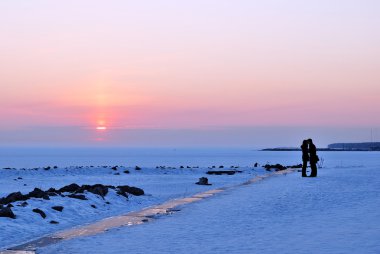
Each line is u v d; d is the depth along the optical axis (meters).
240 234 14.69
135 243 13.59
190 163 135.12
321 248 12.02
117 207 24.39
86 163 159.88
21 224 17.72
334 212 18.61
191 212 20.05
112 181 43.81
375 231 14.05
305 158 39.41
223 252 12.12
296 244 12.70
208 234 14.87
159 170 58.47
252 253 11.86
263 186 31.44
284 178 38.88
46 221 18.84
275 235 14.23
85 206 22.78
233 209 20.64
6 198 22.48
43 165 139.00
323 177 38.72
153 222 17.61
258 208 20.72
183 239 14.10
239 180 43.72
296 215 18.34
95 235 15.06
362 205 20.39
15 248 13.38
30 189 36.56
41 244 13.91
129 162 159.50
